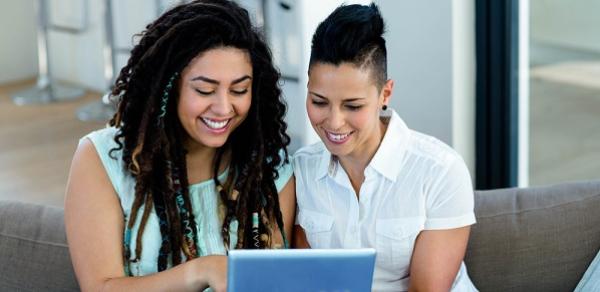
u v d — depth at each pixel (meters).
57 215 2.17
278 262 1.49
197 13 1.85
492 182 3.16
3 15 5.92
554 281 2.19
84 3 5.62
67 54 5.88
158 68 1.86
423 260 1.89
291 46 4.14
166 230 1.91
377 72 1.79
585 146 3.35
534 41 3.19
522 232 2.18
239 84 1.84
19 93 5.73
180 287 1.77
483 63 3.00
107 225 1.89
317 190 1.98
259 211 1.99
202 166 1.98
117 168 1.91
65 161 4.55
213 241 1.96
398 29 3.01
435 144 1.91
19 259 2.10
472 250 2.19
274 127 2.00
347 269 1.51
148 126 1.89
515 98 3.12
